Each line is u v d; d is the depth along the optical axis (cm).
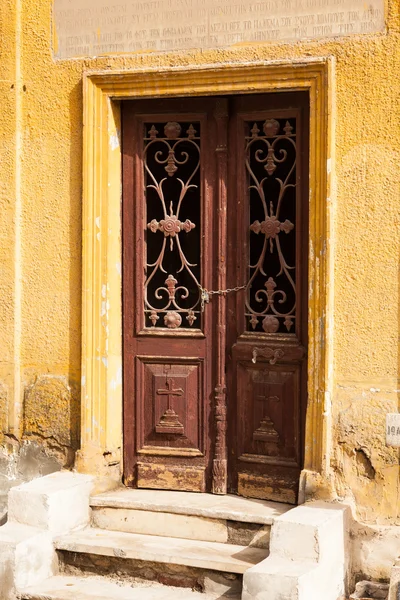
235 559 562
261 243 629
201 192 635
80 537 601
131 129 645
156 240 652
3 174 657
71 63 641
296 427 614
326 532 536
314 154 586
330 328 582
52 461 657
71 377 650
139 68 622
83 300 636
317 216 585
